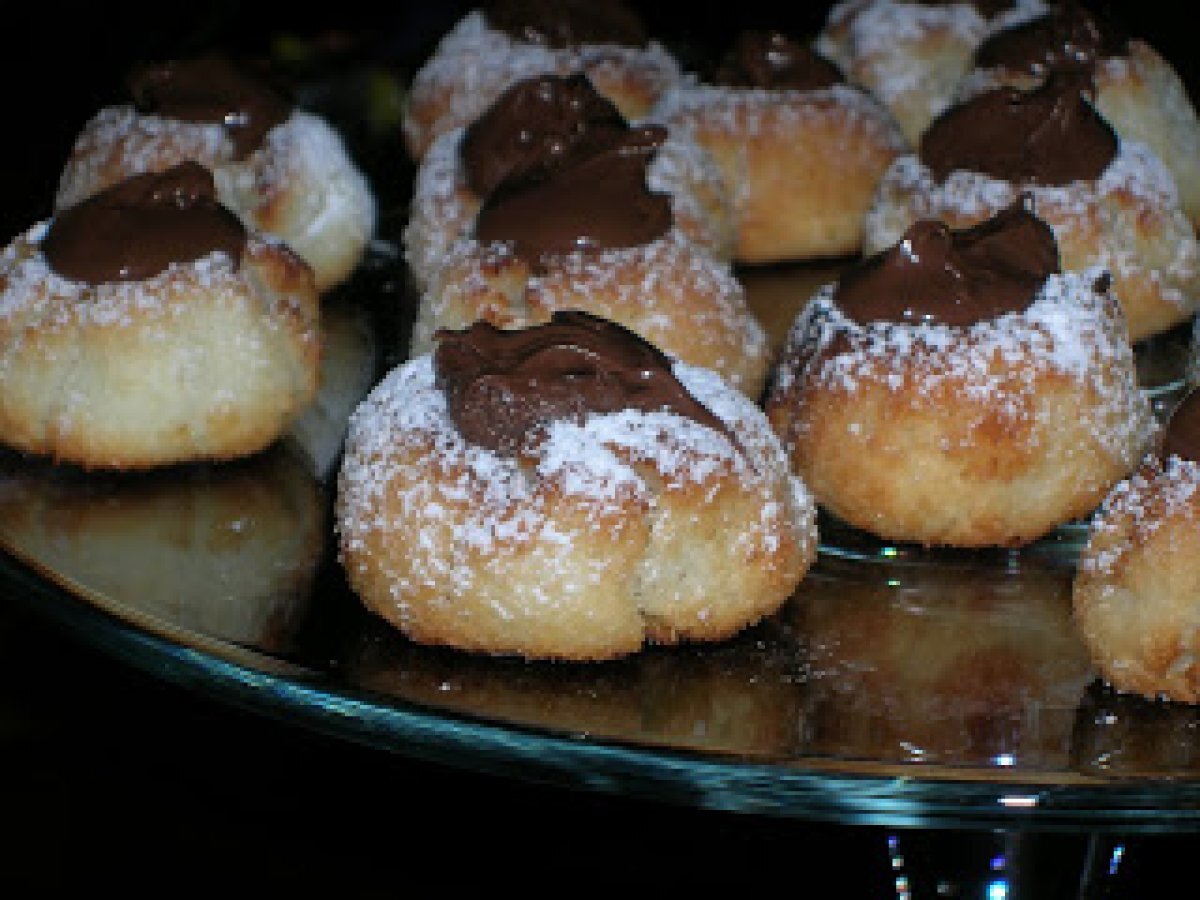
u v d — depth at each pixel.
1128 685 0.30
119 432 0.34
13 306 0.35
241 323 0.35
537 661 0.31
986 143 0.38
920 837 0.33
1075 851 0.33
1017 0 0.44
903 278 0.34
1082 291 0.34
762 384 0.36
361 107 0.45
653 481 0.31
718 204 0.40
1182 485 0.30
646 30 0.44
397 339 0.38
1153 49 0.42
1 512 0.33
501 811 0.39
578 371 0.31
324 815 0.39
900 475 0.33
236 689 0.30
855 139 0.41
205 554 0.33
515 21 0.43
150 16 0.47
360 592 0.32
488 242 0.36
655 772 0.28
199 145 0.39
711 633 0.31
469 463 0.31
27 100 0.44
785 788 0.28
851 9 0.45
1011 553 0.33
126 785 0.39
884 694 0.30
